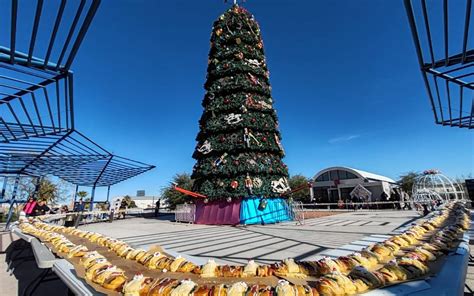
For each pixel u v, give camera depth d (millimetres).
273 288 1575
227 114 13984
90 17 2676
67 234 4473
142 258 2529
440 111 5691
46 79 3979
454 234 2869
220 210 12258
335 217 14492
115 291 1745
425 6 2688
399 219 11531
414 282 1634
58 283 4547
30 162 9930
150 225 12172
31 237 4324
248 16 17297
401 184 34469
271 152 13867
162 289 1604
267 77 16031
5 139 6723
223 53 15766
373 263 2156
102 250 3203
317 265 2045
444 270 1869
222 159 12844
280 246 5742
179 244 6438
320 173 35125
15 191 12469
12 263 5633
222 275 2047
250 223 11586
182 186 25859
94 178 14305
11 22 2646
